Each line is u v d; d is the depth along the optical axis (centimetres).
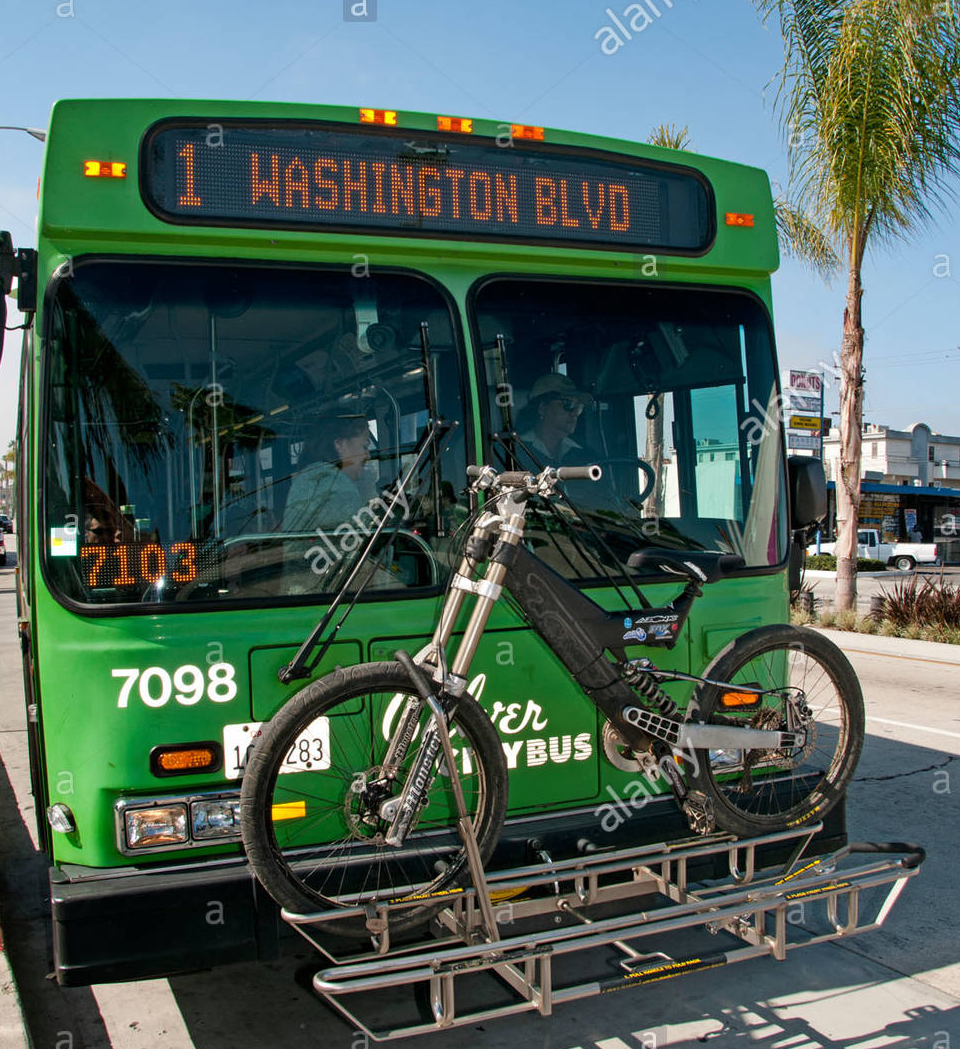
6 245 324
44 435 319
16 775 735
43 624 322
